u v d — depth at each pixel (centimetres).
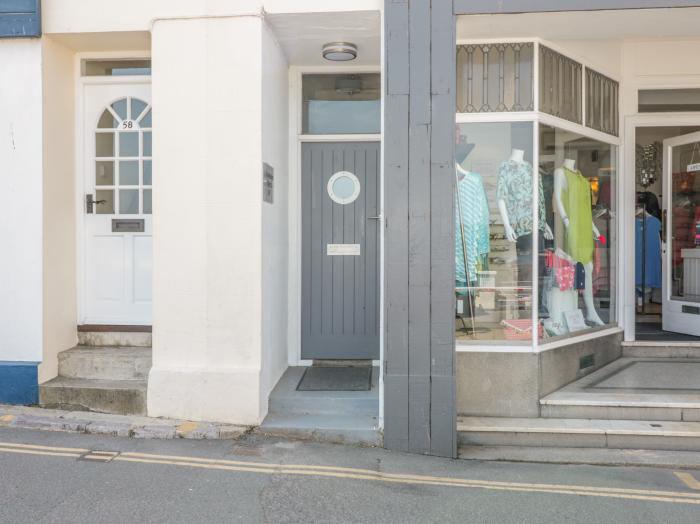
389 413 486
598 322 638
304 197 639
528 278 541
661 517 377
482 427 503
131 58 595
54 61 561
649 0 472
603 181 640
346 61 620
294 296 634
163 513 371
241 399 510
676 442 489
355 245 639
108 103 600
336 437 498
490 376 534
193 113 514
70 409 536
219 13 509
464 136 546
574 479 438
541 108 548
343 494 404
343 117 645
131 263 596
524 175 543
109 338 594
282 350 608
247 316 513
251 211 512
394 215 485
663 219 752
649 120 651
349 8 504
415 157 484
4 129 545
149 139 599
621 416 521
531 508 389
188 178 515
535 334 537
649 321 821
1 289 547
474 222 546
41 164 545
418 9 482
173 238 516
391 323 486
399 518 373
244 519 367
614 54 636
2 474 421
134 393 528
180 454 462
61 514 367
